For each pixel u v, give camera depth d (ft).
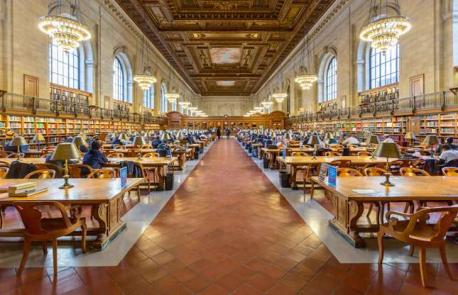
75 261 10.57
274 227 14.21
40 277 9.45
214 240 12.62
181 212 16.78
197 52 86.89
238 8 53.57
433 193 11.17
